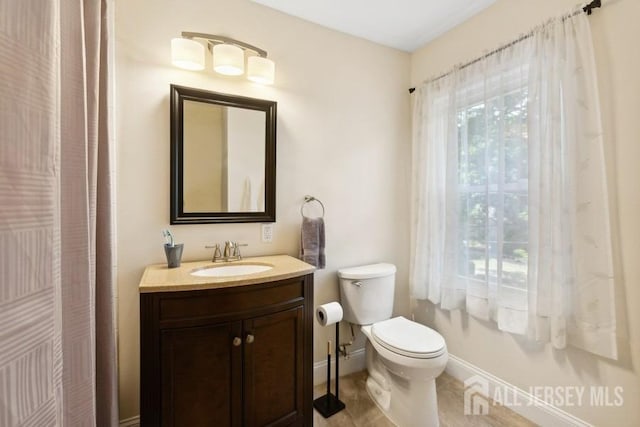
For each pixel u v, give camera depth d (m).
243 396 1.27
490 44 1.78
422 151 2.16
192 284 1.17
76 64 0.67
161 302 1.14
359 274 1.90
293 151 1.88
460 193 1.92
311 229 1.82
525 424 1.58
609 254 1.28
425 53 2.23
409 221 2.36
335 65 2.03
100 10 0.94
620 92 1.27
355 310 1.89
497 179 1.68
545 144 1.45
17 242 0.35
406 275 2.37
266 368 1.33
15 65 0.35
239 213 1.71
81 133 0.67
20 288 0.36
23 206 0.36
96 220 0.93
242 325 1.26
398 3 1.77
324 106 1.99
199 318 1.18
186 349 1.17
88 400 0.67
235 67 1.58
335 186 2.04
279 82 1.83
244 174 1.73
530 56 1.53
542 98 1.47
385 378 1.75
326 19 1.92
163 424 1.14
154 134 1.51
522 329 1.58
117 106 1.43
